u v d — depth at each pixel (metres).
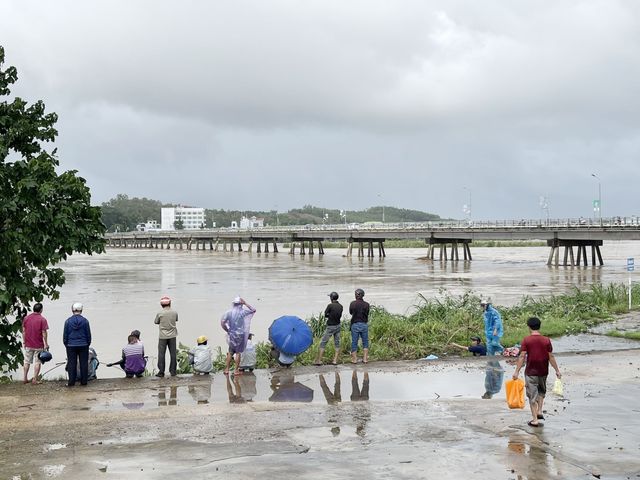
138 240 177.50
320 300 37.97
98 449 9.77
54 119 18.36
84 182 17.36
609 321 24.50
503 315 24.95
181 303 37.09
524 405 11.89
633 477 8.42
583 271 64.19
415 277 56.97
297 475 8.59
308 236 109.00
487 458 9.20
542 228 73.12
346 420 11.30
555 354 17.72
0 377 15.84
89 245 17.11
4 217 16.42
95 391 13.73
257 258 100.06
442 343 19.42
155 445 9.95
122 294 42.53
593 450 9.47
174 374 15.59
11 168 16.59
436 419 11.28
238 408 12.19
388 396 13.09
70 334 14.17
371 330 20.08
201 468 8.90
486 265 77.31
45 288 17.00
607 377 14.61
